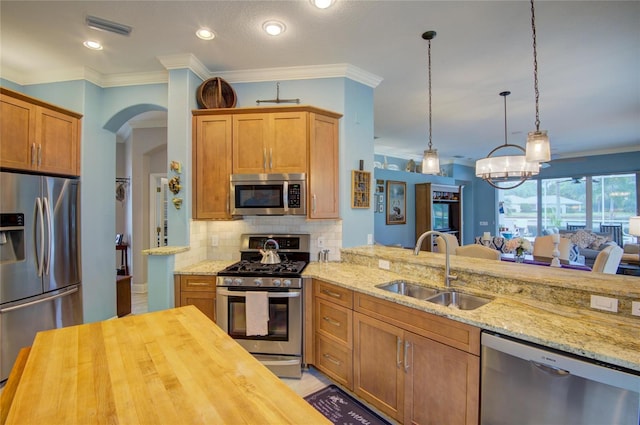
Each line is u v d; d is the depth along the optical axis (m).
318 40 2.48
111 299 3.35
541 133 2.20
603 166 6.77
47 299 2.62
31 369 0.97
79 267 2.95
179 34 2.40
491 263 2.25
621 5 2.02
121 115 3.24
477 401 1.46
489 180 4.07
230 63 2.88
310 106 2.73
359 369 2.09
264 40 2.49
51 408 0.79
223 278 2.46
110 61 2.84
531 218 7.98
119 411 0.78
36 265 2.55
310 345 2.50
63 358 1.05
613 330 1.33
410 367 1.75
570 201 7.36
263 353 2.46
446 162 8.03
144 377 0.94
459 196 7.33
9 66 2.90
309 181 2.74
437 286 2.12
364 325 2.04
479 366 1.45
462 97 3.67
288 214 2.73
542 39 2.44
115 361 1.03
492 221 8.41
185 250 2.76
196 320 1.41
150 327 1.32
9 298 2.37
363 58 2.78
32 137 2.53
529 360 1.28
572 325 1.39
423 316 1.68
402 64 2.88
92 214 3.10
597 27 2.27
